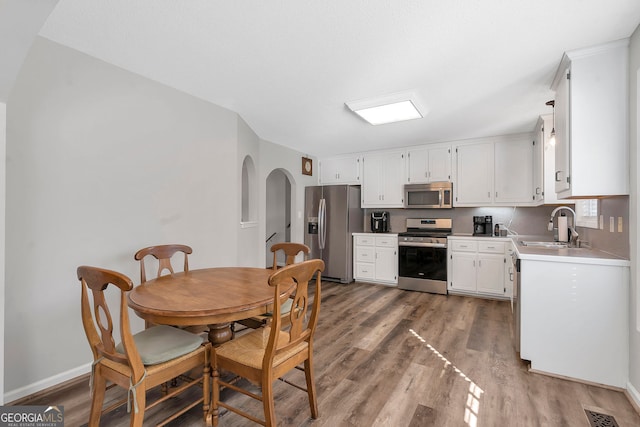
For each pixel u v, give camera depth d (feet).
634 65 6.25
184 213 9.50
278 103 10.34
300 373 7.45
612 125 6.65
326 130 13.47
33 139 6.49
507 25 6.03
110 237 7.75
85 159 7.29
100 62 7.54
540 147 11.66
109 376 4.96
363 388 6.79
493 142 14.37
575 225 10.93
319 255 17.60
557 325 7.23
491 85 8.74
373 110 10.37
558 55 7.13
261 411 6.02
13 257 6.25
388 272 16.19
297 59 7.46
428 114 11.21
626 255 6.77
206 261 10.18
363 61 7.52
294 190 17.63
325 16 5.83
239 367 5.22
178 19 5.98
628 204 6.66
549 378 7.21
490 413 5.94
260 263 14.87
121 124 7.95
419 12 5.67
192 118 9.68
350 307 12.61
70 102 7.03
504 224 15.15
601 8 5.52
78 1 5.46
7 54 4.23
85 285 4.99
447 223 16.29
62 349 6.95
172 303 5.31
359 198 18.10
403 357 8.24
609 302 6.80
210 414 5.57
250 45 6.88
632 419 5.76
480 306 12.74
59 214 6.88
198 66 7.86
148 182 8.56
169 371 5.04
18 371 6.33
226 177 10.89
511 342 9.19
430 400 6.36
